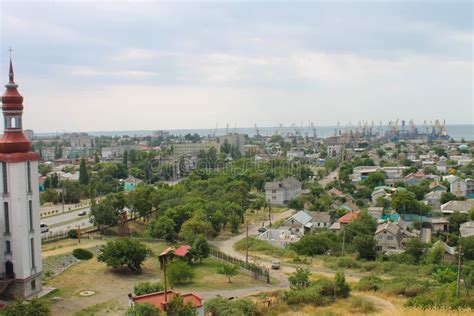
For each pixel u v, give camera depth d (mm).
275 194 161000
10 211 58406
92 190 167625
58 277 68250
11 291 58719
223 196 138750
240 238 112438
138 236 102812
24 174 58906
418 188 152500
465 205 126375
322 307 57844
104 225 108062
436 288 64812
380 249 98188
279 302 58000
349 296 62750
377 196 150125
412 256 90062
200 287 68125
